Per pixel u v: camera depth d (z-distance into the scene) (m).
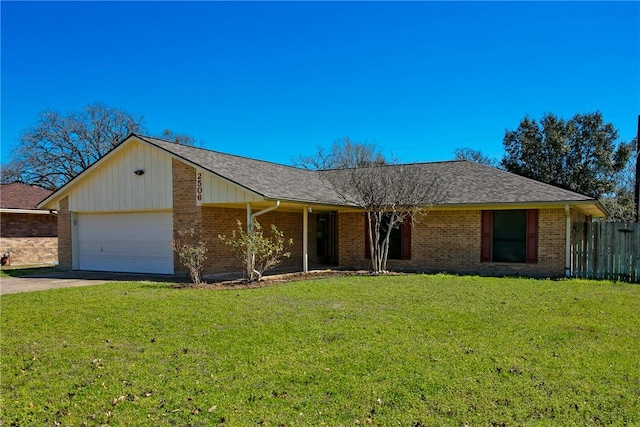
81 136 37.69
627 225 13.88
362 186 16.86
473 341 6.46
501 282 12.69
